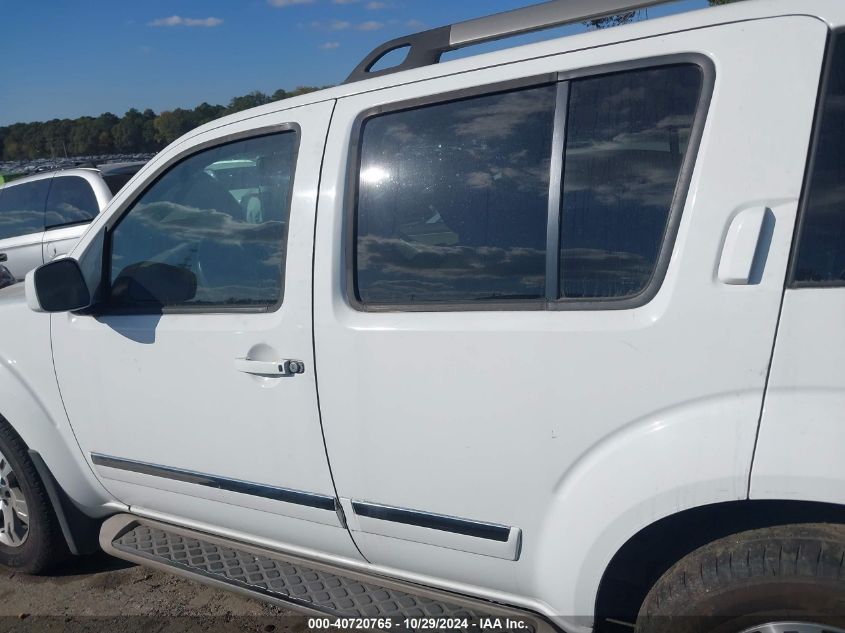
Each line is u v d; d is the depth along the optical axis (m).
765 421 1.77
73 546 3.32
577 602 2.10
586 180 2.05
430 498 2.26
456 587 2.38
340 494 2.43
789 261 1.77
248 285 2.57
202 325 2.61
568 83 2.09
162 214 2.82
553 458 2.05
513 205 2.15
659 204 1.94
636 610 2.23
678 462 1.86
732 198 1.82
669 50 1.95
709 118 1.87
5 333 3.17
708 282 1.83
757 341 1.78
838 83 1.77
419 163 2.30
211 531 2.94
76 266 2.79
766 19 1.86
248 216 2.59
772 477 1.76
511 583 2.25
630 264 1.97
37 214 8.52
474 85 2.22
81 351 2.93
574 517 2.04
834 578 1.77
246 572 2.72
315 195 2.43
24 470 3.28
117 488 3.11
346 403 2.34
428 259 2.26
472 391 2.12
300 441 2.46
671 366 1.87
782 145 1.79
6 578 3.59
